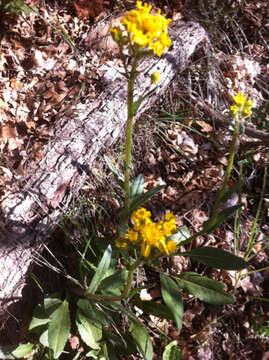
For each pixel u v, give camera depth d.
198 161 0.45
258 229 0.43
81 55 0.43
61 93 0.40
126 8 0.48
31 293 0.35
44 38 0.43
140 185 0.33
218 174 0.45
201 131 0.47
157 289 0.38
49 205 0.34
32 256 0.32
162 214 0.41
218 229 0.42
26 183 0.34
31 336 0.34
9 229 0.31
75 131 0.37
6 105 0.39
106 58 0.44
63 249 0.37
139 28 0.22
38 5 0.44
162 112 0.47
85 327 0.32
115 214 0.39
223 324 0.39
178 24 0.49
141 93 0.41
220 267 0.30
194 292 0.32
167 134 0.46
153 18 0.22
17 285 0.31
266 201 0.45
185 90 0.48
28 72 0.41
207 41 0.51
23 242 0.31
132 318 0.32
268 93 0.53
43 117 0.39
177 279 0.33
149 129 0.45
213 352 0.37
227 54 0.54
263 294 0.41
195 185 0.44
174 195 0.43
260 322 0.39
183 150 0.45
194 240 0.41
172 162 0.45
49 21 0.44
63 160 0.36
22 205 0.33
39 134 0.38
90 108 0.39
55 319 0.30
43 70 0.42
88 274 0.35
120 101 0.40
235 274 0.39
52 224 0.33
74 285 0.35
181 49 0.46
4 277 0.30
